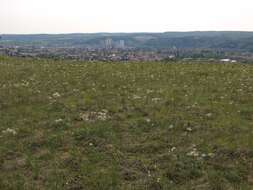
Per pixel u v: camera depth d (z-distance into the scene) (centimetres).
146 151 2134
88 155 2102
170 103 2877
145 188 1811
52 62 5047
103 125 2455
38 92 3234
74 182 1870
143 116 2639
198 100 2923
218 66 4538
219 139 2200
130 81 3619
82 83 3556
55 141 2266
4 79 3703
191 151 2081
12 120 2617
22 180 1897
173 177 1891
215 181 1831
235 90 3203
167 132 2348
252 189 1773
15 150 2189
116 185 1836
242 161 1983
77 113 2709
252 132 2267
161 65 4638
